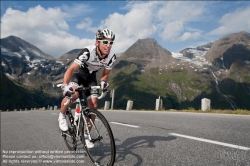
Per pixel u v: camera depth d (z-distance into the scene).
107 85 3.54
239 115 8.45
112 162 2.79
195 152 3.29
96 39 3.50
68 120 4.01
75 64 3.50
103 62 3.69
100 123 3.02
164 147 3.71
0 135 7.32
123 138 4.78
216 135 4.38
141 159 3.22
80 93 3.64
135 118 8.93
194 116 8.44
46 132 7.11
